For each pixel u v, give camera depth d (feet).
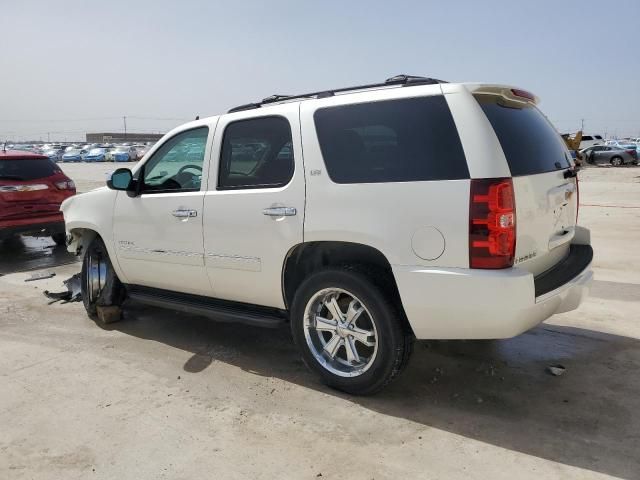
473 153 10.07
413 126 10.77
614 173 87.81
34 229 28.48
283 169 12.46
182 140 14.89
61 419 11.37
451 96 10.49
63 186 29.94
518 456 9.70
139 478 9.34
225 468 9.56
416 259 10.52
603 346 14.73
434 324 10.61
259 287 13.10
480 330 10.28
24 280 24.20
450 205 10.12
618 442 10.07
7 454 10.15
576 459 9.57
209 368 13.91
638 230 33.09
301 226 11.93
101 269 17.95
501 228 9.87
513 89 11.46
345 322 12.03
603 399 11.75
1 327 17.46
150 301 15.97
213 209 13.56
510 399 11.84
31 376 13.57
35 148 237.25
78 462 9.84
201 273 14.20
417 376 13.07
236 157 13.44
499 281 9.80
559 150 13.21
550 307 10.84
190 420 11.23
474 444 10.11
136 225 15.60
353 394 12.10
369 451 9.96
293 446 10.19
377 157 11.09
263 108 13.08
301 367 13.88
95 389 12.78
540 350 14.53
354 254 11.89
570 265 12.35
